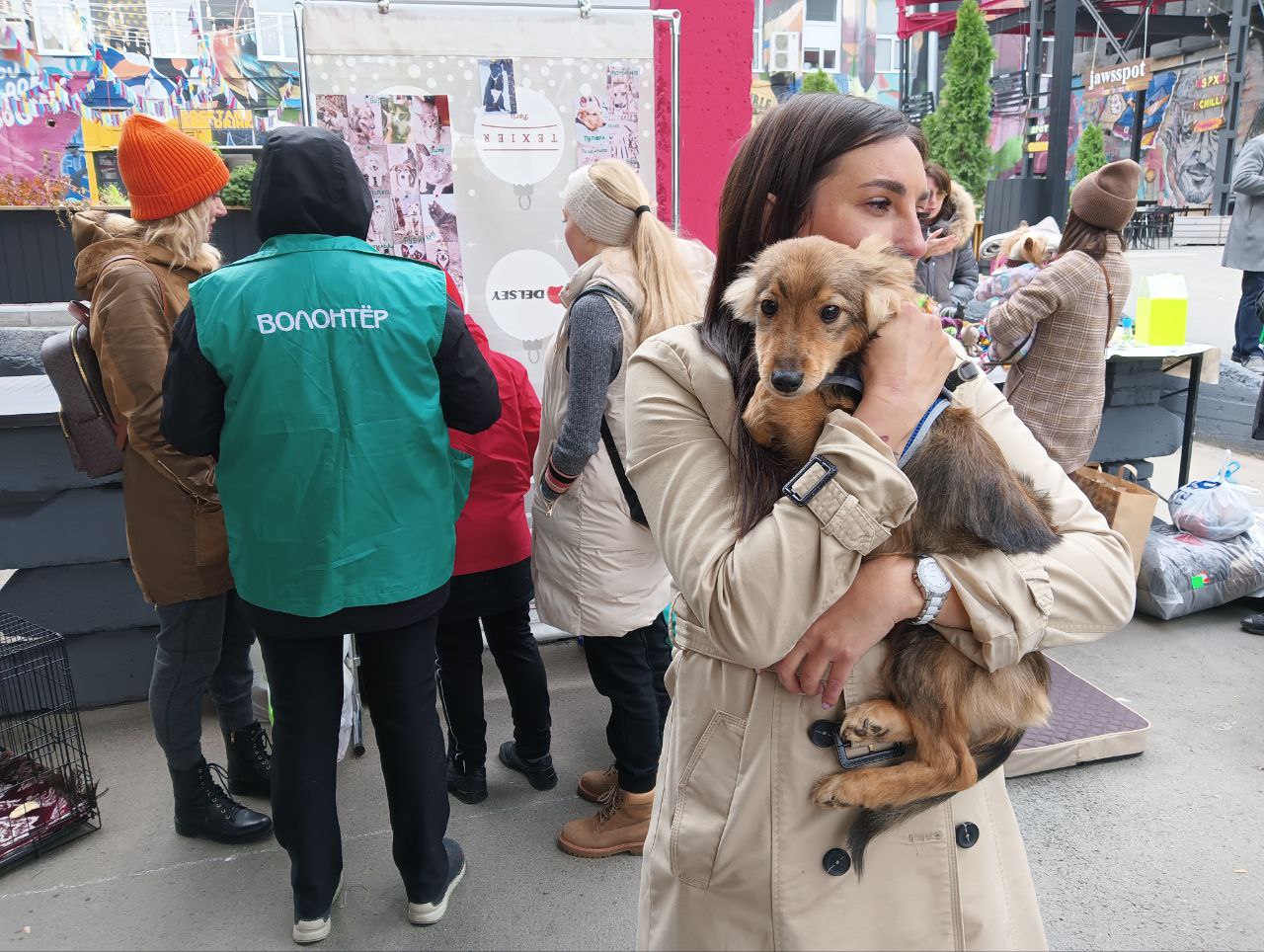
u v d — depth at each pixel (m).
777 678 1.17
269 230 2.21
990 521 1.16
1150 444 5.24
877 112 1.24
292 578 2.19
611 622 2.65
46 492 3.56
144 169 2.59
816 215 1.24
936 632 1.20
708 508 1.16
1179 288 5.16
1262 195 7.55
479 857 2.87
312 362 2.12
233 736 3.14
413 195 3.61
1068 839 2.86
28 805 2.99
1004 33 19.58
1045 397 4.04
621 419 2.59
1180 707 3.63
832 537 1.05
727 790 1.20
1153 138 24.42
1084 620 1.19
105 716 3.77
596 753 3.45
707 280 2.94
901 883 1.20
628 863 2.83
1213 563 4.36
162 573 2.70
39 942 2.53
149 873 2.82
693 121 4.47
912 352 1.13
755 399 1.14
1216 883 2.65
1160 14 22.66
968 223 4.27
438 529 2.35
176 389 2.15
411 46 3.50
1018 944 1.29
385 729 2.42
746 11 4.41
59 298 8.16
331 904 2.54
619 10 3.66
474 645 3.06
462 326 2.35
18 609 3.64
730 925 1.21
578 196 2.67
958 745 1.18
